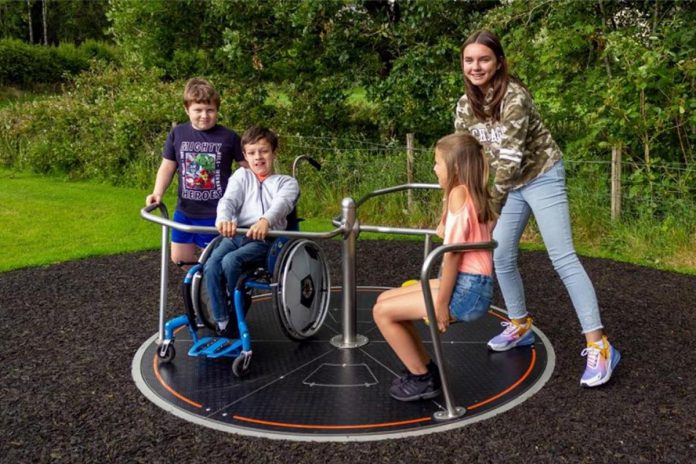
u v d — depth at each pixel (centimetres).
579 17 752
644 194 662
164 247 368
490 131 336
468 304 293
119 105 1057
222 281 350
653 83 638
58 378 354
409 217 747
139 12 999
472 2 909
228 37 911
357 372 349
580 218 672
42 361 379
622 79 651
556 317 442
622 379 344
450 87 870
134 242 669
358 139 935
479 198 292
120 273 562
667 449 275
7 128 1161
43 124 1144
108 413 312
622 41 651
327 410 309
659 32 714
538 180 337
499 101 322
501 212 358
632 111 642
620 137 661
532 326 421
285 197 363
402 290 309
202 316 365
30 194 922
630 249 620
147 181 972
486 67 316
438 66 902
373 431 290
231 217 361
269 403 317
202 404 318
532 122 330
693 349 386
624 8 764
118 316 457
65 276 555
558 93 766
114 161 1018
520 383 337
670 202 644
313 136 980
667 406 313
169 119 992
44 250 645
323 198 812
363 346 383
